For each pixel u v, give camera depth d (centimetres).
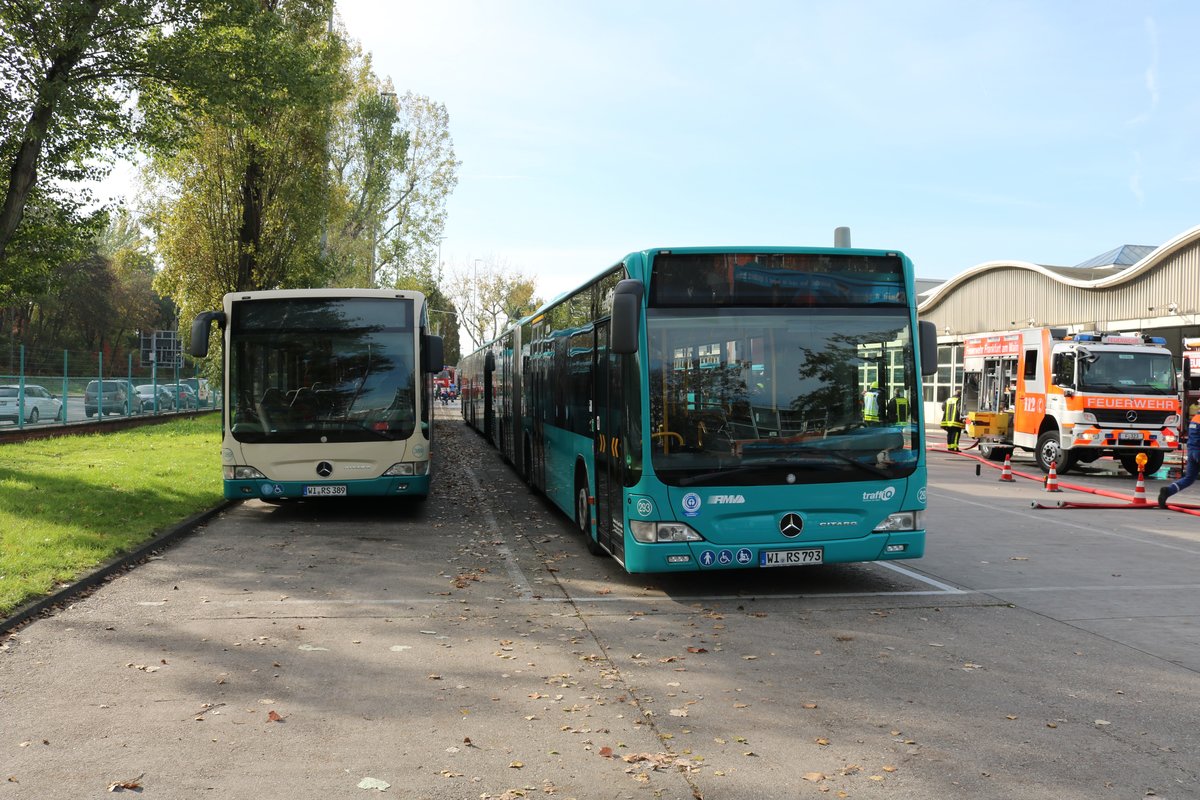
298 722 513
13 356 2583
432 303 8525
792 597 842
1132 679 594
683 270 817
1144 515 1413
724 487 800
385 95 4431
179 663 623
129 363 3456
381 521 1323
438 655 647
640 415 802
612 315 771
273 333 1267
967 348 2645
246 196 3070
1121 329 3231
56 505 1261
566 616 767
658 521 797
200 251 3112
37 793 419
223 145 3000
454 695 561
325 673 604
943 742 485
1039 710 535
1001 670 615
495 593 855
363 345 1278
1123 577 935
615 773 445
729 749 475
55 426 2748
